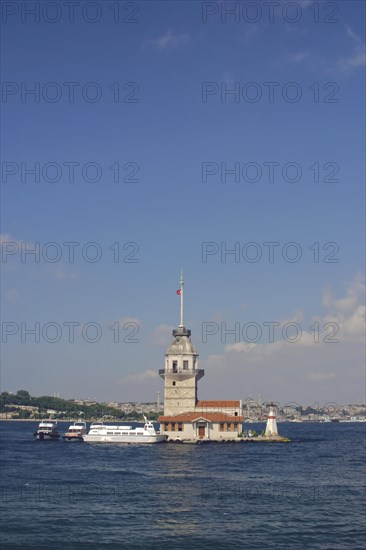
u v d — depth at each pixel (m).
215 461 143.00
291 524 75.38
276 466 132.38
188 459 148.00
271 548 65.94
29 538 69.69
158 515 80.00
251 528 73.56
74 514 80.62
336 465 135.38
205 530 72.69
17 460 148.75
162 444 196.25
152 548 66.06
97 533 71.56
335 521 76.94
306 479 111.12
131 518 78.31
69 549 65.94
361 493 95.69
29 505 86.38
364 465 136.00
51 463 141.00
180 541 68.50
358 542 68.12
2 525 75.06
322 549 65.62
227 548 66.06
